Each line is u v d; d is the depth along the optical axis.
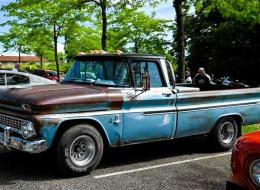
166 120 7.36
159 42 27.11
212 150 8.46
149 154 8.11
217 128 8.29
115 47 27.28
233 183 3.98
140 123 7.01
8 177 6.36
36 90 6.55
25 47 28.88
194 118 7.80
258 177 3.73
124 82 6.94
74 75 7.61
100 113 6.54
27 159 7.47
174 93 7.45
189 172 6.89
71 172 6.33
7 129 6.42
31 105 6.05
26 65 49.25
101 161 7.49
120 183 6.19
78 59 7.67
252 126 10.66
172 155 8.09
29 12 24.00
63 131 6.28
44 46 27.75
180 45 12.12
